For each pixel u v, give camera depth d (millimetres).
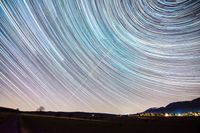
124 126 18312
